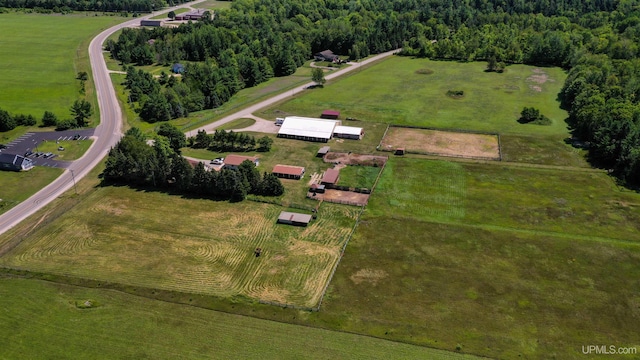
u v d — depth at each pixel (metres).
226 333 72.75
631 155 115.88
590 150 130.50
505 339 71.19
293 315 76.50
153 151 123.75
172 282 83.94
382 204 108.00
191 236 97.12
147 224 101.06
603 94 150.88
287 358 68.19
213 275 86.00
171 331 73.06
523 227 98.31
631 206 104.69
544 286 81.69
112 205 108.00
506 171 122.25
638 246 91.38
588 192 111.06
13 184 116.56
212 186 111.50
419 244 93.50
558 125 151.38
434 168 124.50
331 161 129.50
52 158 131.00
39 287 82.19
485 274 84.88
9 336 72.12
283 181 119.12
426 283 83.00
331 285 83.06
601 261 87.50
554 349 69.38
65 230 98.88
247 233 98.31
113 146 139.00
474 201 108.38
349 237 96.38
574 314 75.69
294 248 93.56
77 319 75.31
